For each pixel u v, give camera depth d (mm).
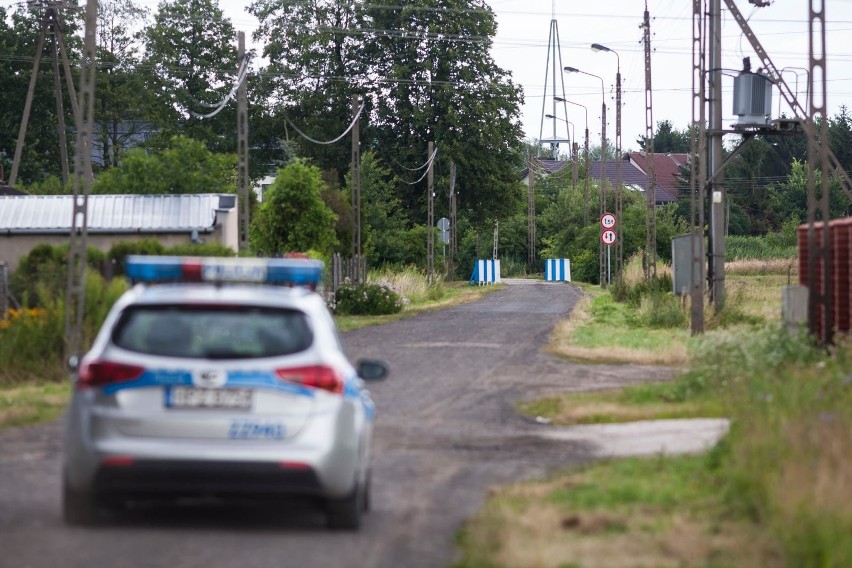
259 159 180125
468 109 164750
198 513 22016
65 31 169625
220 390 19234
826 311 42844
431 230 140250
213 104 176750
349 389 20203
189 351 19406
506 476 26875
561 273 180000
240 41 74188
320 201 93375
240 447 19109
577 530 20312
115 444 18969
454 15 165875
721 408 35969
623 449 30688
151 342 19484
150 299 19875
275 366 19422
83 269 46344
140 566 17516
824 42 43281
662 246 172000
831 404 25219
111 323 19797
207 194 92625
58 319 46781
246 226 73312
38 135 173875
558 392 43438
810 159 43969
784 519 18641
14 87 171875
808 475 19969
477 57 165125
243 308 19922
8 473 25906
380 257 153000
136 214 89750
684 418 35969
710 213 73562
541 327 76250
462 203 172625
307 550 19016
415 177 167250
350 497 20141
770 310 77438
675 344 60219
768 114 72188
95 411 19141
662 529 20234
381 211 154000
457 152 162750
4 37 170125
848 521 17516
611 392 42750
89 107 47250
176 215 89438
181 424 19094
